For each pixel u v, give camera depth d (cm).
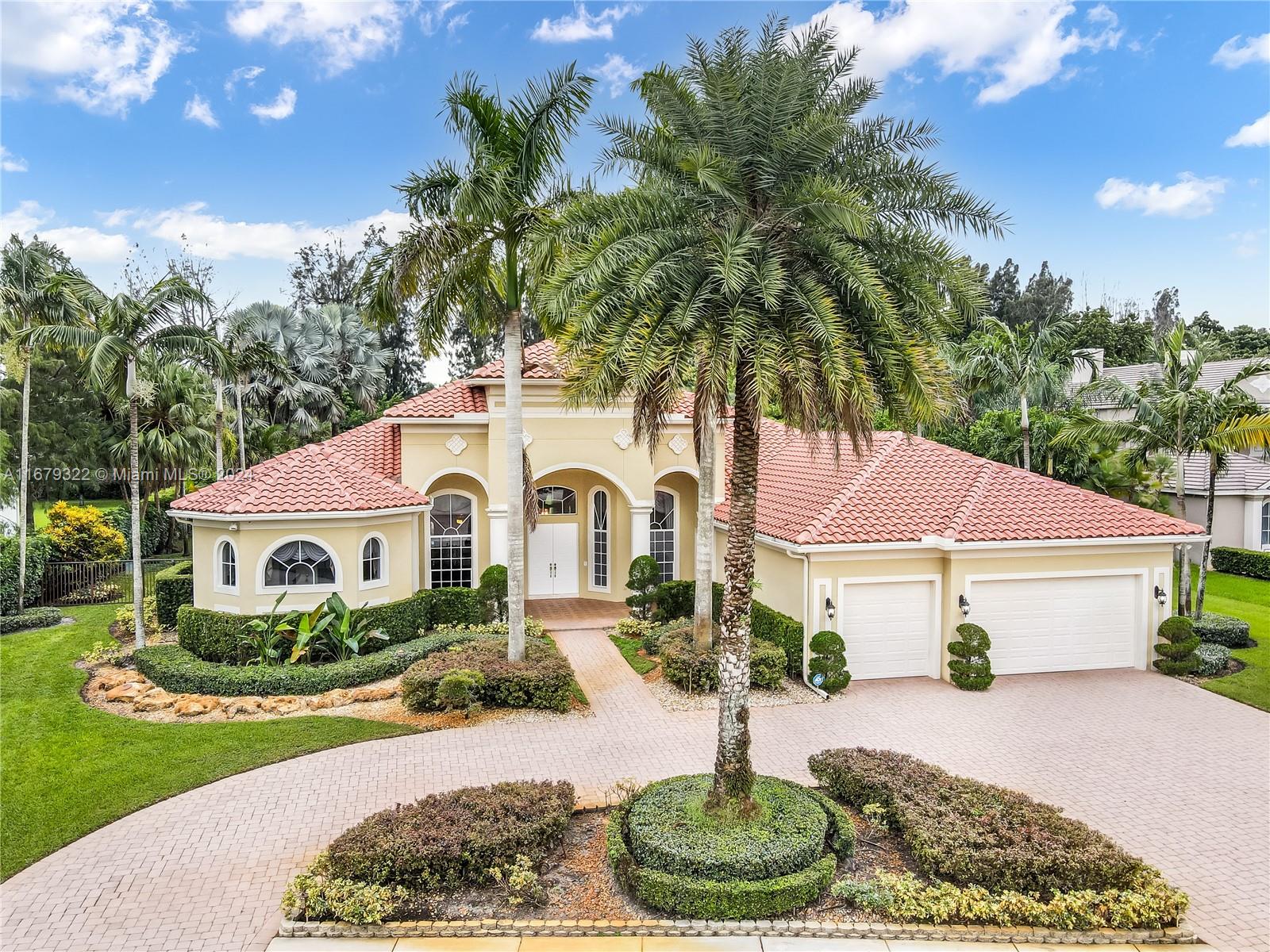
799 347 866
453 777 1171
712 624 1833
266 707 1452
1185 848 978
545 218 1430
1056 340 2920
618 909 814
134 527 1786
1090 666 1725
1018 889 812
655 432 1117
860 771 1023
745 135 923
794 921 789
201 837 984
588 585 2470
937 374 941
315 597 1788
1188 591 2017
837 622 1644
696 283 910
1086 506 1756
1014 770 1212
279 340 3706
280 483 1814
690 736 1352
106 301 1720
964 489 1814
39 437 3403
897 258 954
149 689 1548
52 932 784
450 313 1588
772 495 2062
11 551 2269
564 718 1444
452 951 747
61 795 1099
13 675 1681
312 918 788
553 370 2103
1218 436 1878
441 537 2248
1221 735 1359
